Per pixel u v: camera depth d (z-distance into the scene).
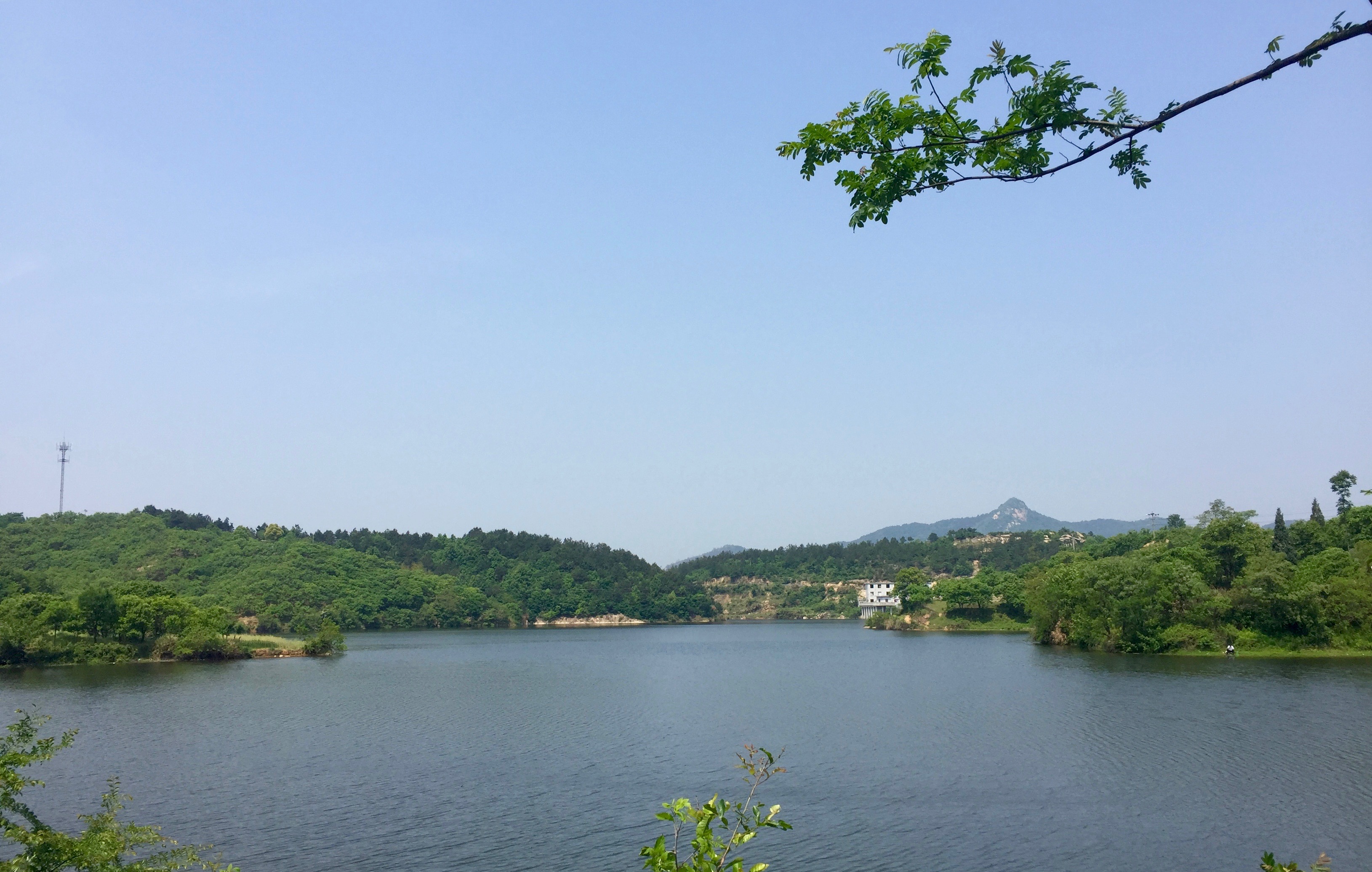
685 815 12.77
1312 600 126.75
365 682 120.44
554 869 41.53
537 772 60.81
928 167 12.16
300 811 51.38
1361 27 9.38
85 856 19.44
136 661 149.62
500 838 45.97
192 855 23.12
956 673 117.94
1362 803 49.00
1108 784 54.38
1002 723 76.12
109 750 69.69
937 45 11.06
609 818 49.56
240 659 162.88
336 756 67.25
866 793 53.50
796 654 168.62
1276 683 95.38
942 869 40.66
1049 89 11.05
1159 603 134.50
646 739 73.06
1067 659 131.75
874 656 155.00
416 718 86.44
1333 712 76.38
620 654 178.62
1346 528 162.12
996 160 11.93
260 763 64.81
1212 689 91.75
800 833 45.91
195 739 74.62
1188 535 157.50
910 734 72.38
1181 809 48.78
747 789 54.91
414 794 55.19
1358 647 125.56
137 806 52.56
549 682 120.06
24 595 161.12
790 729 76.44
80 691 108.62
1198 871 39.97
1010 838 44.75
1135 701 85.12
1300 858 41.16
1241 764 58.03
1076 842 44.00
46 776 60.66
